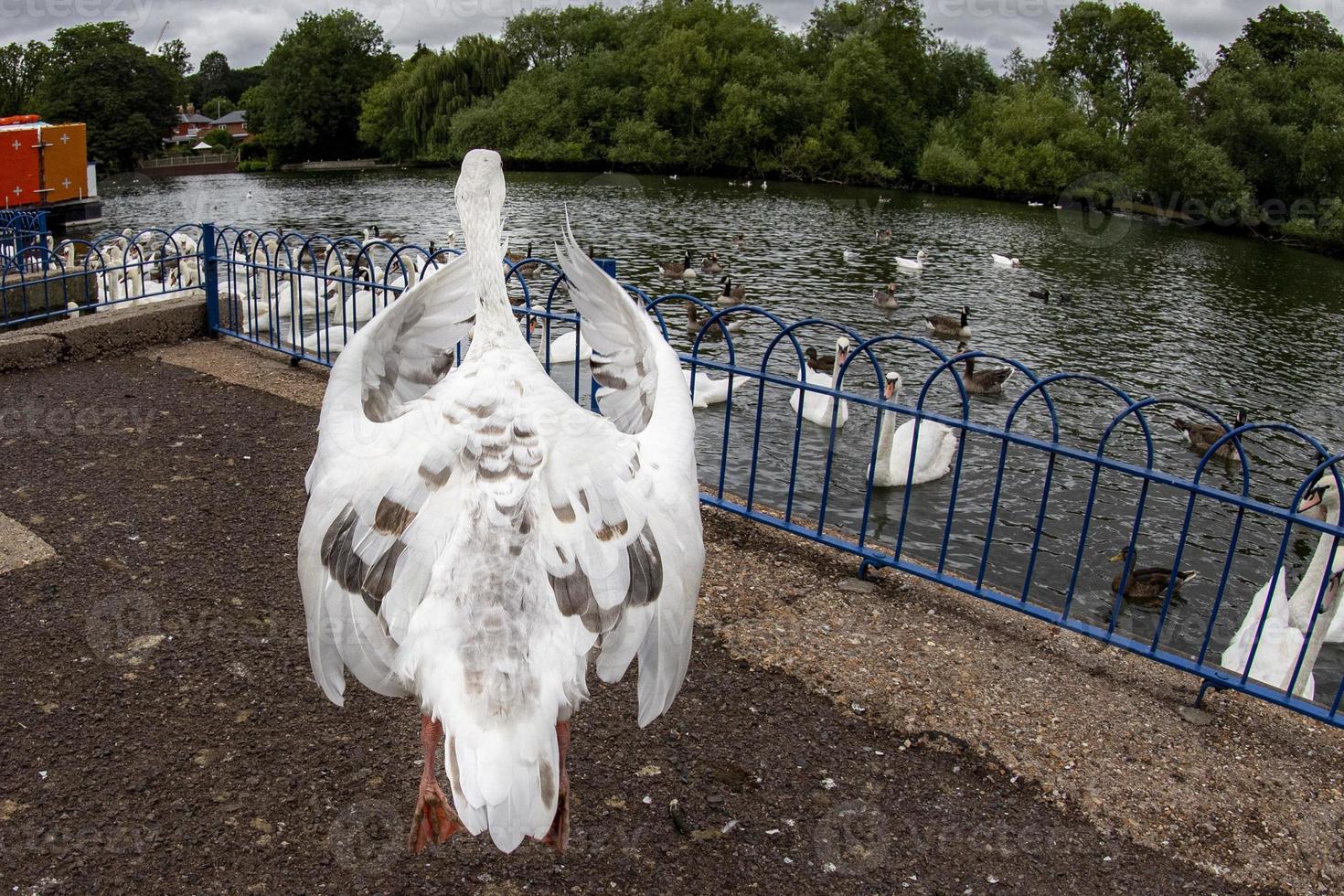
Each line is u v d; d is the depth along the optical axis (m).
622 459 2.94
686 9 65.12
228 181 57.12
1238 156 42.44
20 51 68.62
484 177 3.33
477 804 2.35
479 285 3.23
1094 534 9.96
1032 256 31.59
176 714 4.05
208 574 5.12
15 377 8.20
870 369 16.64
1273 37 54.06
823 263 28.58
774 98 59.03
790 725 4.22
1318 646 5.81
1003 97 56.56
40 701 4.07
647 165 61.97
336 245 8.63
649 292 23.86
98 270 10.95
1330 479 5.66
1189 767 4.11
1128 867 3.57
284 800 3.63
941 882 3.46
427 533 2.73
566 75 62.09
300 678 4.32
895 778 3.95
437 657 2.58
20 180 25.61
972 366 15.71
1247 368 18.00
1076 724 4.32
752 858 3.51
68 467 6.38
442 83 63.97
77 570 5.09
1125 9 60.59
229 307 9.73
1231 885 3.52
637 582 2.80
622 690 4.39
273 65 73.38
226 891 3.23
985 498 10.70
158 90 65.31
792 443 12.04
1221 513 10.65
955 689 4.51
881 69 59.19
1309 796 3.98
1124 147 48.50
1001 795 3.89
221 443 6.91
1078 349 19.22
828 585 5.43
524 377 3.01
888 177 57.28
